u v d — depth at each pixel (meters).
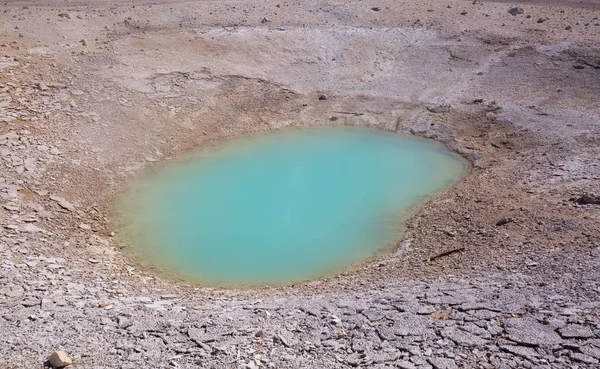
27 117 14.36
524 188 12.22
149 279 10.09
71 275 9.48
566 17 20.30
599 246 9.04
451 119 16.20
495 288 8.10
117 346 7.04
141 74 16.61
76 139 14.20
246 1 21.08
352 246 11.31
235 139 15.76
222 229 11.90
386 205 12.73
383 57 18.53
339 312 7.83
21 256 9.80
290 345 7.00
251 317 7.86
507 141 14.87
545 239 9.77
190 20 19.47
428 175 13.98
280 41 18.72
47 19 18.27
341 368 6.49
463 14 20.48
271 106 16.91
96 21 18.66
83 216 12.04
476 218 11.27
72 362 6.64
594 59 17.62
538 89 16.83
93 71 16.36
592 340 6.56
